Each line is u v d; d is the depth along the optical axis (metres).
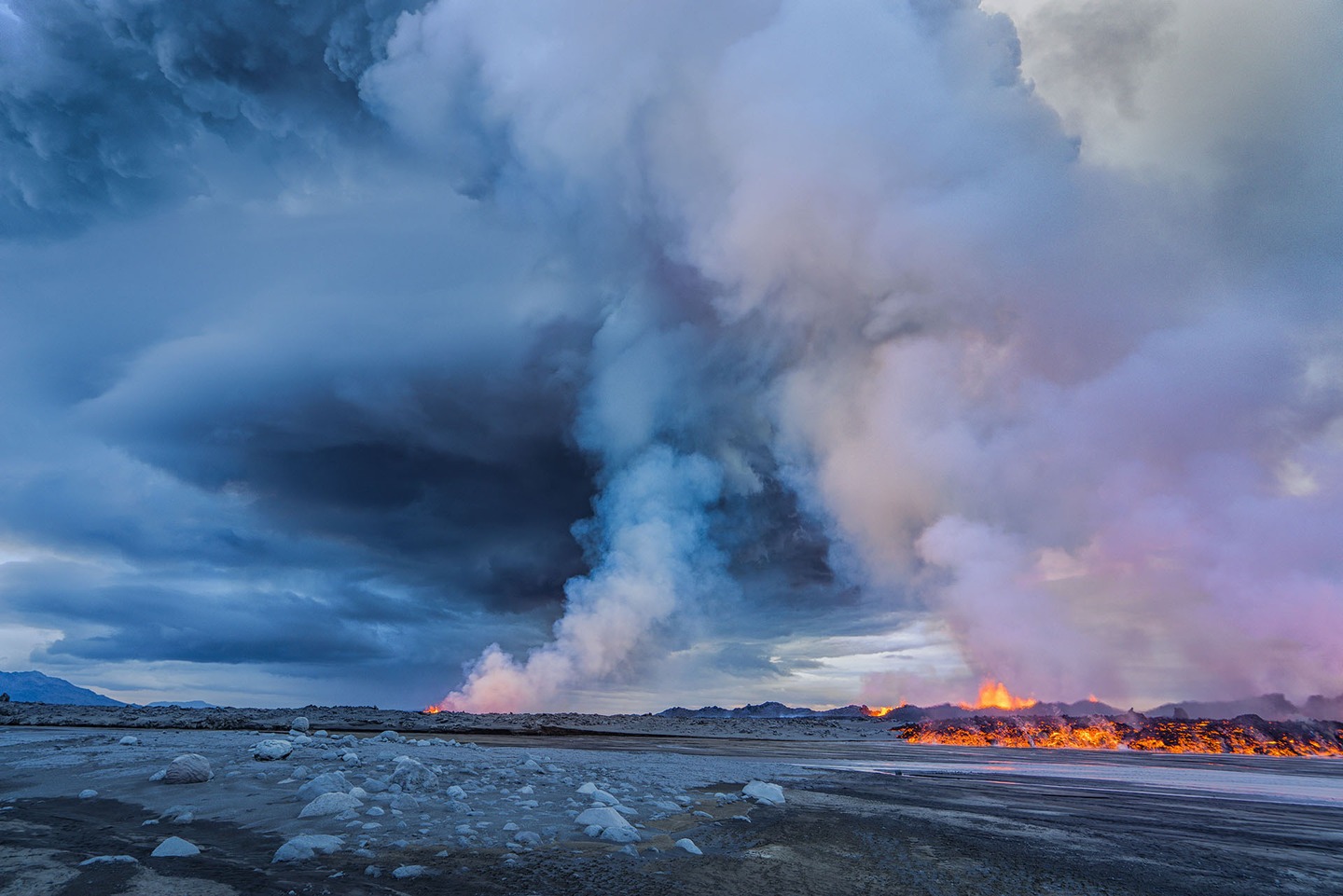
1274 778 30.58
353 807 10.90
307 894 6.80
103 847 8.43
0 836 8.80
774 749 45.50
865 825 12.92
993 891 8.45
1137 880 9.40
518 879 7.73
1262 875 9.97
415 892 7.05
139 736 25.94
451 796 12.67
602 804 12.86
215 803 11.38
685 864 8.92
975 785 22.59
